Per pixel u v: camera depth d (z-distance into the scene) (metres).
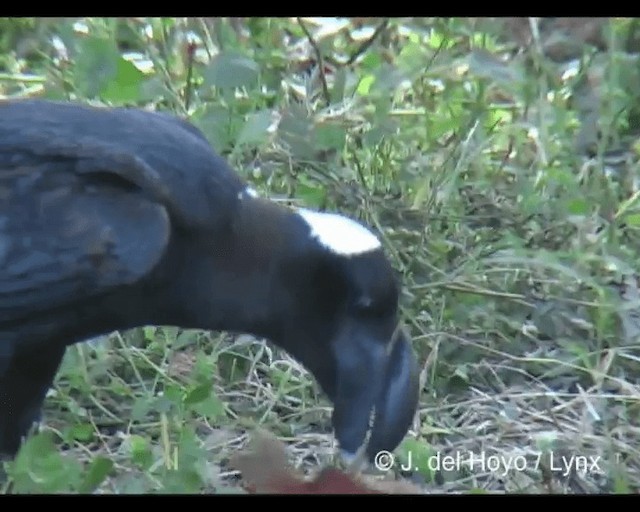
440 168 11.44
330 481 7.31
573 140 12.08
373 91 11.71
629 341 10.57
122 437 9.52
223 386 10.16
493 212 11.50
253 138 10.71
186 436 8.61
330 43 13.02
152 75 11.92
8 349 7.93
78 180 7.81
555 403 10.14
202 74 11.77
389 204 11.26
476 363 10.44
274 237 7.92
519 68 12.04
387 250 10.80
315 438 9.63
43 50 12.51
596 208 11.59
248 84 11.16
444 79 12.22
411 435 9.61
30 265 7.73
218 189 7.86
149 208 7.73
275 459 7.29
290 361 10.16
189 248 7.87
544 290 11.03
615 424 9.88
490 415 9.95
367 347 7.95
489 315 10.69
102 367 9.97
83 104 8.59
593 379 10.31
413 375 8.04
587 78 12.23
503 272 11.09
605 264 11.12
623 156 12.42
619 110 12.31
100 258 7.68
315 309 8.00
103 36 11.71
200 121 10.88
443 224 11.31
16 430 8.46
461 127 11.70
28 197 7.80
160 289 7.95
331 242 7.89
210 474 8.67
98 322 8.07
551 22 12.71
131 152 7.79
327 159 11.37
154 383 10.02
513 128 12.19
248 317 8.05
